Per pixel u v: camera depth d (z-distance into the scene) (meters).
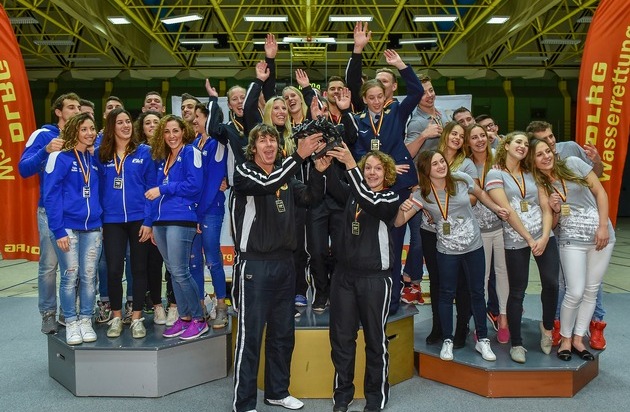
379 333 3.01
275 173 2.84
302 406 3.15
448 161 3.70
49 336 3.60
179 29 13.82
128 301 4.01
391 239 3.04
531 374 3.30
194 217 3.44
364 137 3.63
